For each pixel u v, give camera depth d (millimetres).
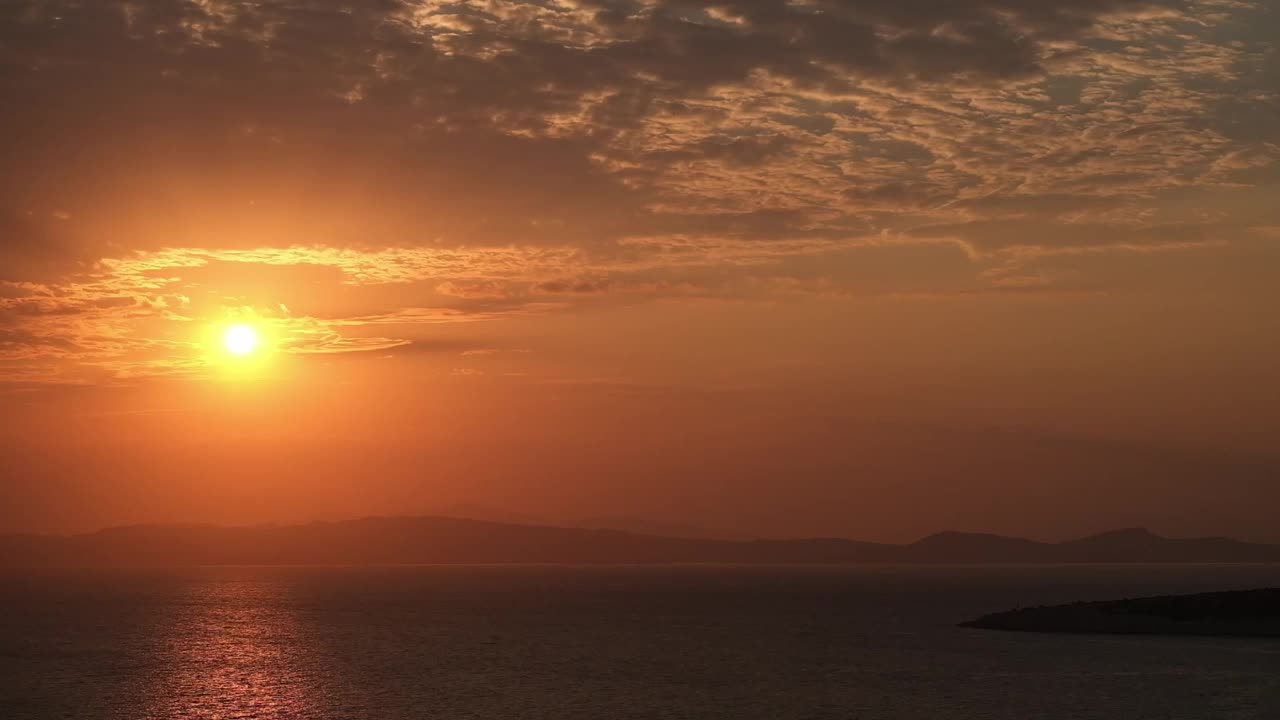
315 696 67875
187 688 71938
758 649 97500
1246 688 67125
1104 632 106688
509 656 92000
